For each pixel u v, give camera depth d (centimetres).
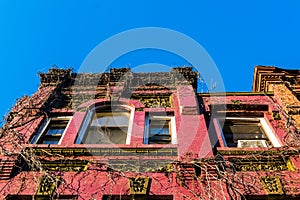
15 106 1212
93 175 858
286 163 923
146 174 861
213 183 827
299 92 1347
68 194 798
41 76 1412
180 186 823
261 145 1075
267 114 1196
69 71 1449
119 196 801
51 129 1149
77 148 954
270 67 1428
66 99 1310
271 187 815
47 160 917
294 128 1062
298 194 797
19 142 998
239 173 869
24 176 857
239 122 1195
